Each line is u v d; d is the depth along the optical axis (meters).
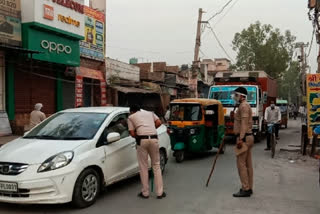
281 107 26.78
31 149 5.96
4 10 13.06
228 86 16.58
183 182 7.95
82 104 18.33
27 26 13.90
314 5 14.10
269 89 20.25
